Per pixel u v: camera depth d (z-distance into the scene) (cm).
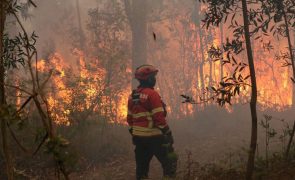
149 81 628
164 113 627
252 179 461
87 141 864
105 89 1080
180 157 858
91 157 836
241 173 501
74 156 258
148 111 618
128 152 895
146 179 640
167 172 618
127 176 760
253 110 431
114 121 1150
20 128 255
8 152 284
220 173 523
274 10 539
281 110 1326
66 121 825
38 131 257
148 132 616
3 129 281
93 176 754
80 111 892
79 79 1004
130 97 644
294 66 574
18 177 642
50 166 723
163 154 618
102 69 1246
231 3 504
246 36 440
